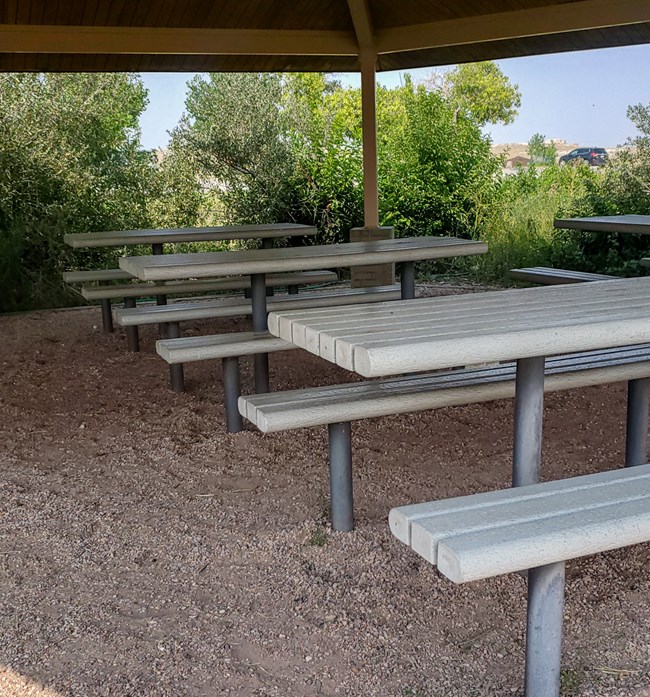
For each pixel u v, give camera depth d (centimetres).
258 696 179
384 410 248
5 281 740
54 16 592
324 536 256
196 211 848
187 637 203
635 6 545
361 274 675
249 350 348
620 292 260
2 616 214
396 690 179
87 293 534
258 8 620
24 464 335
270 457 334
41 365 517
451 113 873
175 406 415
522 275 576
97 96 798
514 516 159
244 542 255
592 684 179
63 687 183
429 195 855
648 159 771
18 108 759
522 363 213
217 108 839
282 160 850
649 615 206
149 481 312
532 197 825
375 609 213
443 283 809
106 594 225
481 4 594
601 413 379
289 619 210
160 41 624
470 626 204
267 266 376
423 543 154
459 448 337
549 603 164
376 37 665
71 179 780
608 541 155
